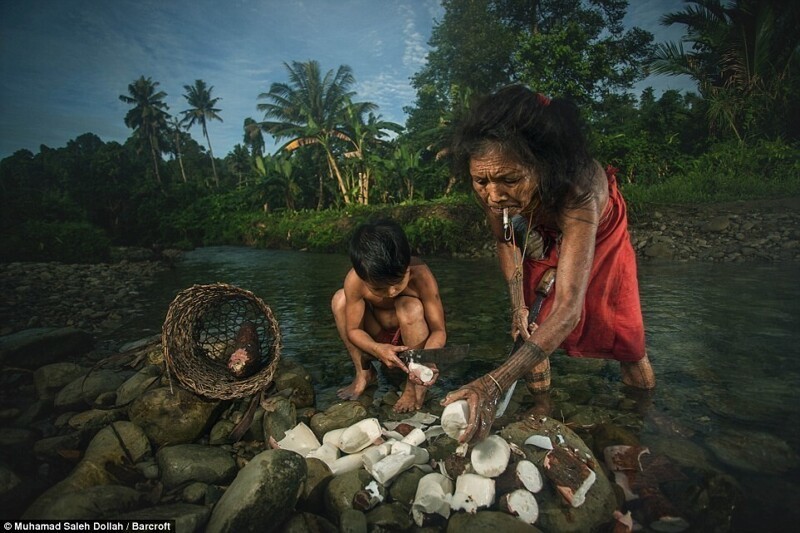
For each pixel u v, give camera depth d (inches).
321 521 61.1
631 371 97.3
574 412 87.2
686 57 665.0
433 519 61.4
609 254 87.0
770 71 609.3
